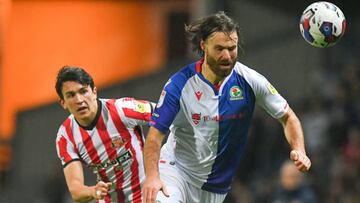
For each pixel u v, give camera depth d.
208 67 19.89
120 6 67.88
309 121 45.25
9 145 58.78
